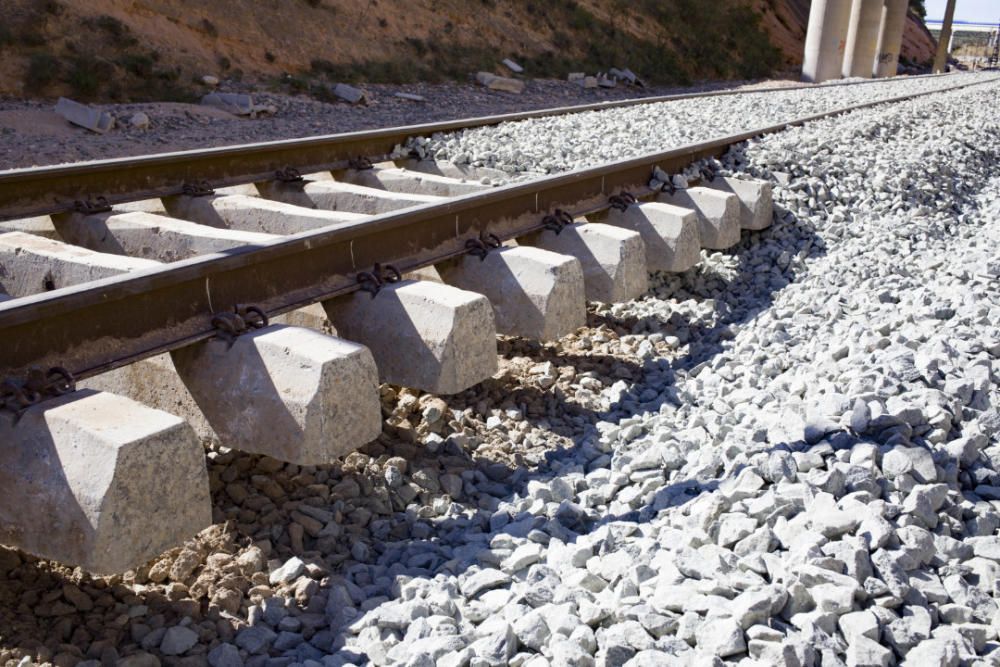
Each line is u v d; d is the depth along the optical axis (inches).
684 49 1464.1
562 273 193.8
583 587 116.3
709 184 296.8
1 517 115.0
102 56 740.0
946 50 2169.0
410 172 301.9
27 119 607.2
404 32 1041.5
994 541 118.0
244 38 871.1
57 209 226.8
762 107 509.0
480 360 167.6
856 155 335.3
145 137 615.2
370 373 140.7
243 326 143.3
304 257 166.2
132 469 109.6
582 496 146.9
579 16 1300.4
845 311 216.8
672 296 261.7
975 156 391.2
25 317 120.5
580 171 245.4
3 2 709.9
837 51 1419.8
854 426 137.3
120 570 110.3
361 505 149.9
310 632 120.5
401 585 125.5
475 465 166.9
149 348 137.4
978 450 135.8
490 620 111.3
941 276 226.8
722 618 101.7
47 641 113.7
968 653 99.0
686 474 144.5
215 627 118.6
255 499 145.3
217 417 141.1
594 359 217.9
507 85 1050.1
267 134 662.5
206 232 204.5
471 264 200.1
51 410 114.4
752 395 171.3
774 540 116.7
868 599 106.2
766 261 278.1
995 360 160.7
